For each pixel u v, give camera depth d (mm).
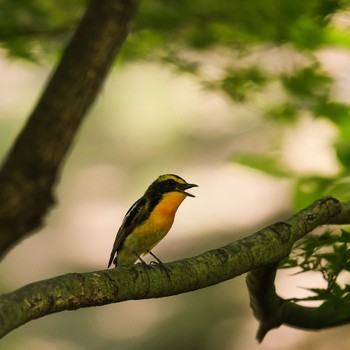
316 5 9703
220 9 10461
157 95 27078
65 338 25875
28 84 27750
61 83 8711
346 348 20562
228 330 22812
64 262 28547
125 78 26703
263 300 5477
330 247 5477
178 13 10711
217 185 25266
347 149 7496
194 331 23125
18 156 8641
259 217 24125
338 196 7496
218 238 24156
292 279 18094
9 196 8570
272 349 21562
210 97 12078
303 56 10828
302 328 5945
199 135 27078
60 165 8812
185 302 24266
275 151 8352
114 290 4352
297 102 10734
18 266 28641
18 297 3727
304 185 7590
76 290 4109
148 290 4570
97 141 29203
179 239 24750
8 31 10781
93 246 27953
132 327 24891
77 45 8773
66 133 8703
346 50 10320
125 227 8234
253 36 10680
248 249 4973
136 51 11344
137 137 28281
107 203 28453
